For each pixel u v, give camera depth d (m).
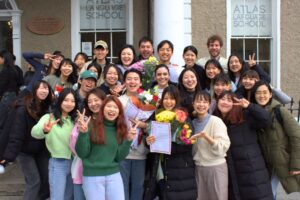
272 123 4.76
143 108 4.81
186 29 8.79
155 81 5.33
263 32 9.35
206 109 4.64
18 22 9.52
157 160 4.67
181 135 4.46
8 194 6.29
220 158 4.62
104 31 9.66
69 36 9.52
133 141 4.76
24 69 9.55
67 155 4.70
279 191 6.41
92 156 4.26
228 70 5.90
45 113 4.93
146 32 9.53
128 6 9.56
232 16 9.30
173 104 4.63
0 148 4.86
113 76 5.14
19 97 5.59
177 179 4.57
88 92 4.80
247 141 4.67
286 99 5.98
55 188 4.72
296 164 4.61
